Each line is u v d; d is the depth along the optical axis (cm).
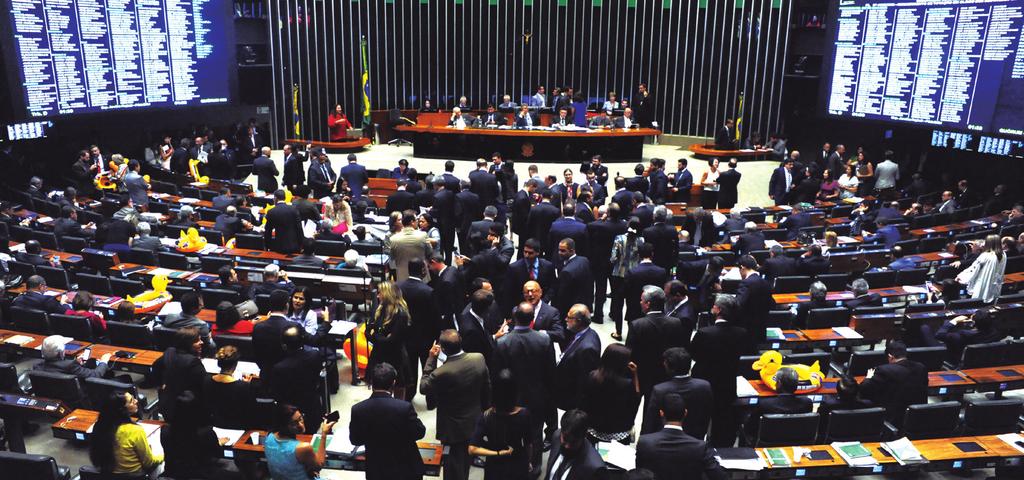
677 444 494
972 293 1088
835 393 731
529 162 2297
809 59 2436
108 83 1856
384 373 540
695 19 2666
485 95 2866
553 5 2778
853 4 1917
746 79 2606
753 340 824
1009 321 962
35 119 1680
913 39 1767
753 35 2558
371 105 2766
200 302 848
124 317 827
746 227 1211
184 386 618
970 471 717
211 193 1645
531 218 1127
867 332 915
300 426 544
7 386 721
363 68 2622
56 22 1705
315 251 1141
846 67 1964
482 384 595
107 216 1491
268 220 1109
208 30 2134
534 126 2378
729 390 666
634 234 963
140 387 870
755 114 2628
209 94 2166
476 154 2325
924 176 1972
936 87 1727
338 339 823
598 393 585
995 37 1572
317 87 2673
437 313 773
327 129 2730
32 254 1070
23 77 1645
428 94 2836
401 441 542
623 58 2791
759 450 636
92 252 1067
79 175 1730
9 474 551
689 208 1631
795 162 1747
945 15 1680
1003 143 1612
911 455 623
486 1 2781
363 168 1581
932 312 947
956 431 710
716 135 2689
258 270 999
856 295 988
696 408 570
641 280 848
